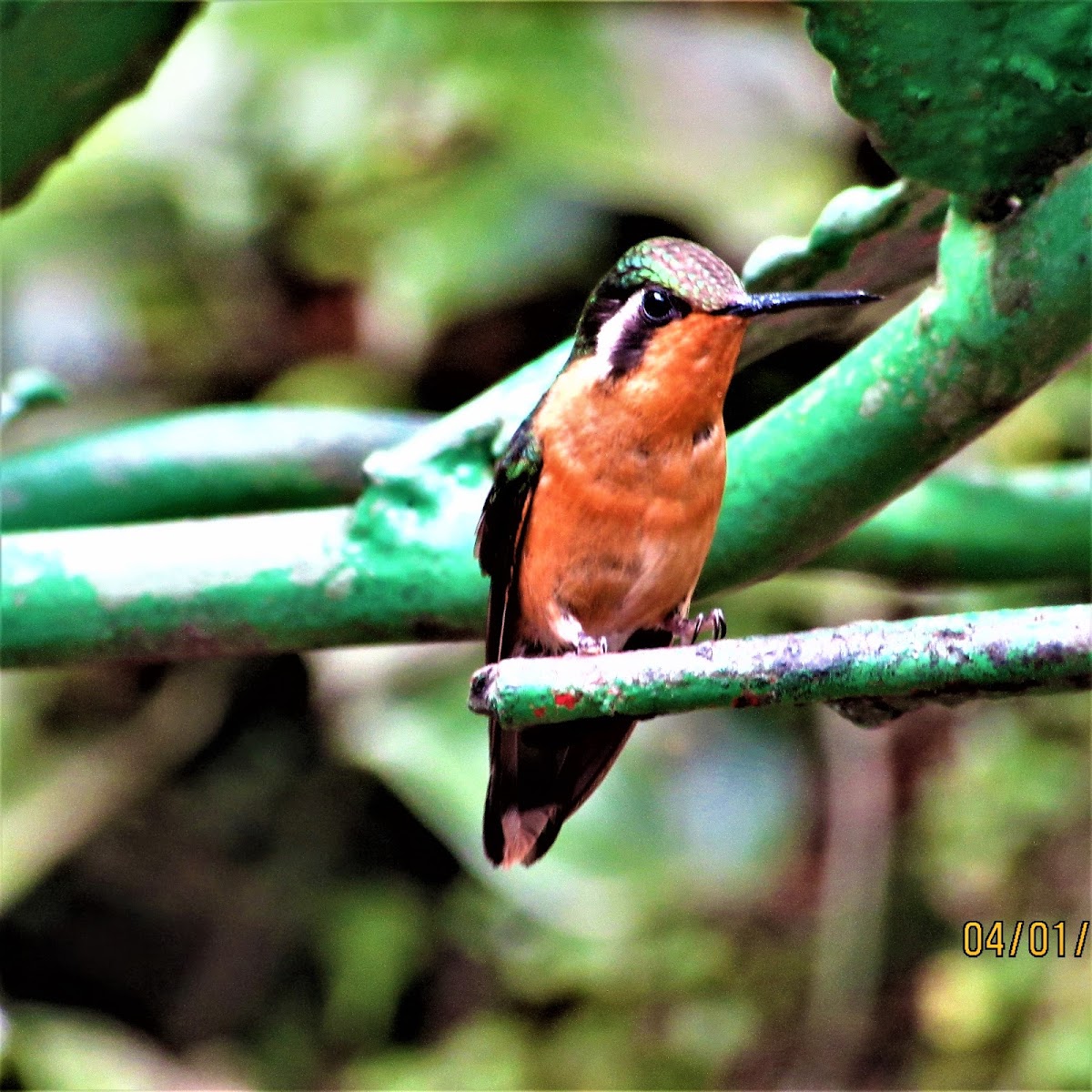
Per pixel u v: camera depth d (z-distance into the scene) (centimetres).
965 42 412
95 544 561
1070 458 1149
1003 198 454
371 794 1423
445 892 1418
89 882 1417
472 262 1150
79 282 1263
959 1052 1215
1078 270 447
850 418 506
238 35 1231
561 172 1152
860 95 429
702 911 1313
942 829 1264
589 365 552
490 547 548
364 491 561
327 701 1184
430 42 1204
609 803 1202
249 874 1427
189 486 671
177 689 1377
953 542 654
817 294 524
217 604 554
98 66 548
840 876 1266
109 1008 1421
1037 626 384
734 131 1148
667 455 538
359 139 1211
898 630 393
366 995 1377
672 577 556
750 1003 1288
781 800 1222
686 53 1177
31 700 1345
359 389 1230
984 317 464
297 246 1231
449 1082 1330
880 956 1263
